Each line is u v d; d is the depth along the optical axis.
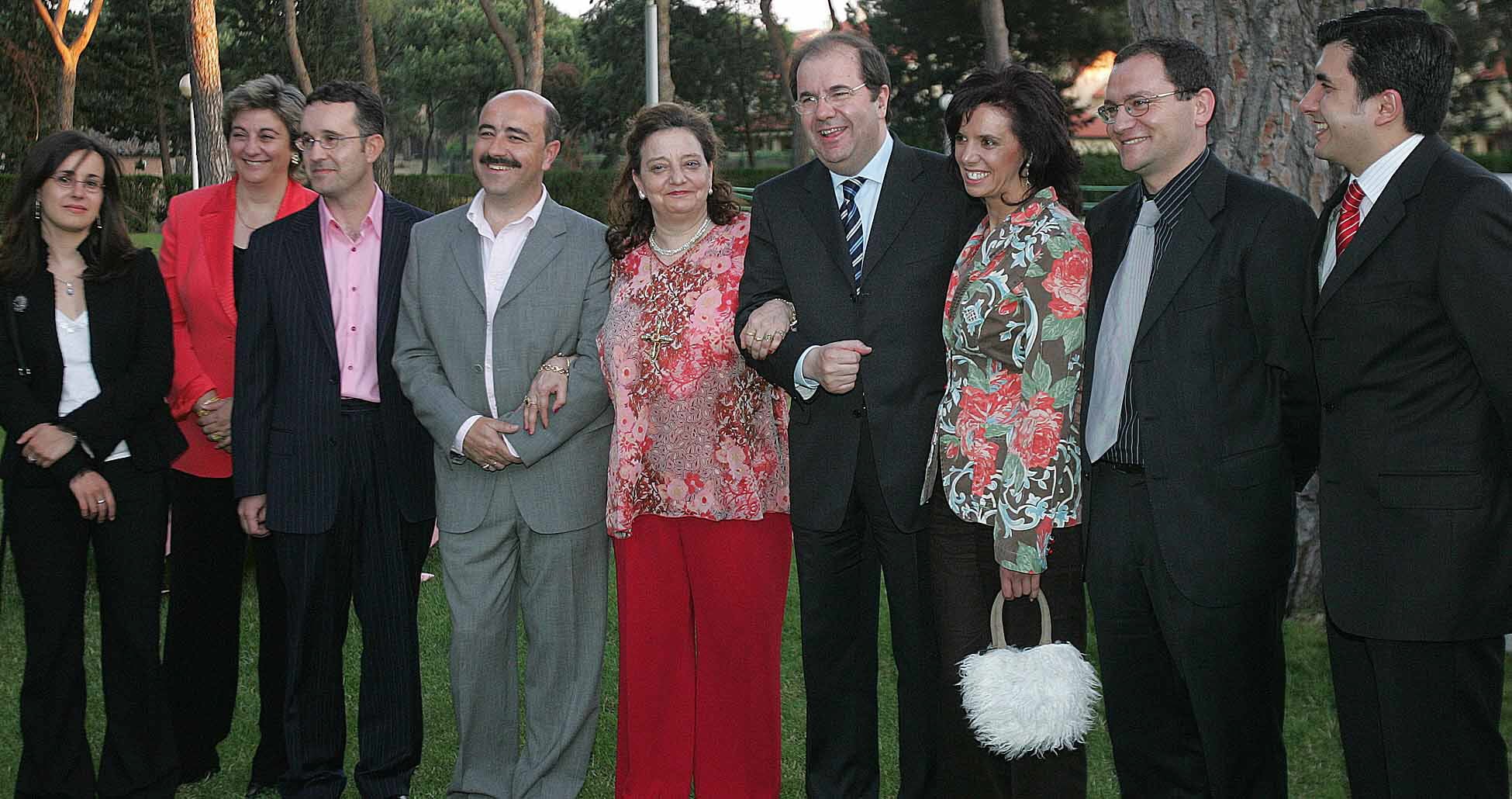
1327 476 2.47
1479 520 2.30
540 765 3.27
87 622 4.95
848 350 2.79
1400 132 2.36
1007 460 2.63
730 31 42.03
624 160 3.26
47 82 38.97
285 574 3.28
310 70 41.00
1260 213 2.53
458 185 32.09
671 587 3.26
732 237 3.15
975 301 2.68
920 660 3.02
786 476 3.20
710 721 3.28
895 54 32.78
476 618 3.24
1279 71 4.45
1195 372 2.54
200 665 3.59
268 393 3.29
